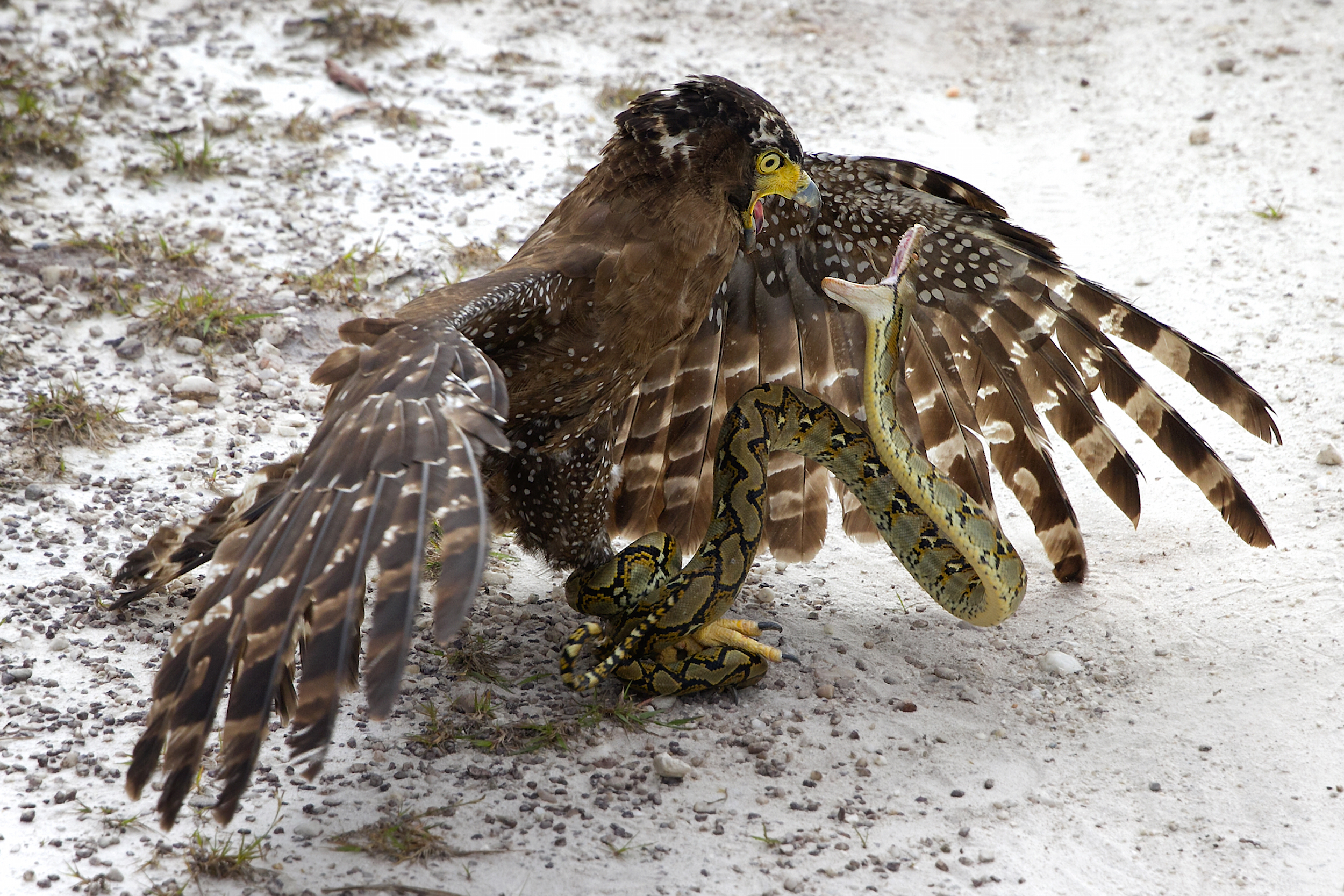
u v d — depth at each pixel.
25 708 7.42
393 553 5.04
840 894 6.39
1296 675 8.33
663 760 7.21
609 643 8.12
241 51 18.06
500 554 9.78
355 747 7.34
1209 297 13.63
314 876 6.31
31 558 8.84
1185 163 17.02
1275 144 17.38
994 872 6.62
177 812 5.30
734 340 9.08
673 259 7.48
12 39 17.36
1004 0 23.91
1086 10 23.36
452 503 5.09
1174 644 8.78
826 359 9.27
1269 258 14.40
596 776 7.22
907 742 7.71
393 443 5.29
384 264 13.42
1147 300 13.69
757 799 7.11
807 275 8.95
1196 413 11.76
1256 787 7.33
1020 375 9.03
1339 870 6.66
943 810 7.10
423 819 6.74
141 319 11.86
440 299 6.70
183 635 5.45
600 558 8.59
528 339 7.37
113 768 7.01
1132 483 9.09
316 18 19.03
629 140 7.60
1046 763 7.56
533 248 7.59
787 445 8.52
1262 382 11.98
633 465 9.14
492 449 7.88
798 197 7.88
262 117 16.38
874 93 19.31
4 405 10.45
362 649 8.38
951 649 8.77
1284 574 9.40
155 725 5.39
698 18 21.70
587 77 18.67
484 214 14.73
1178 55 20.89
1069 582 9.59
